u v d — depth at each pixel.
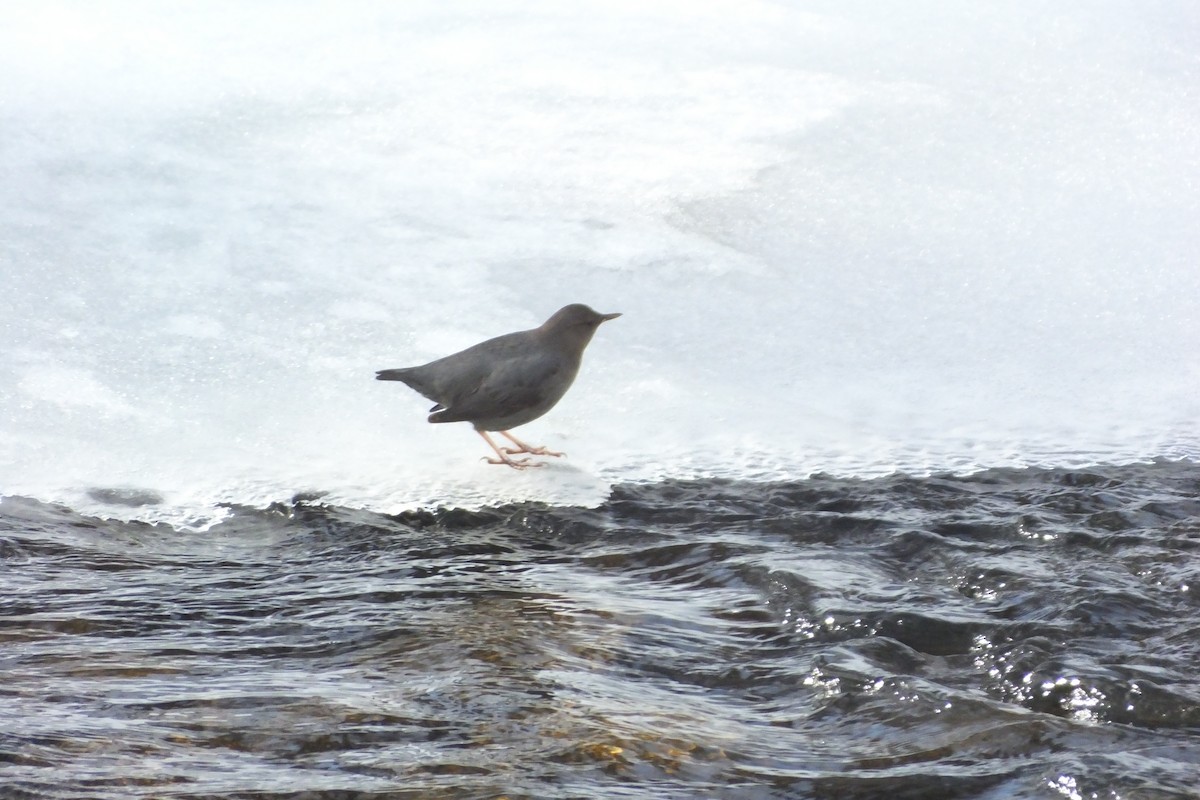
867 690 6.59
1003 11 18.72
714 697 6.67
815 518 9.38
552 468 10.38
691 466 10.41
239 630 7.50
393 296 12.72
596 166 15.09
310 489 9.93
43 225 13.20
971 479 10.09
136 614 7.71
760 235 14.06
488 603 7.97
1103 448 10.66
